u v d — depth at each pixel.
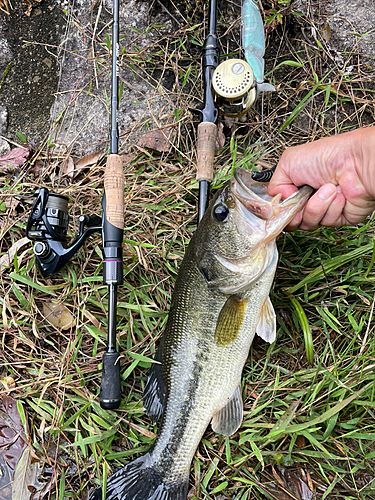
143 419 0.54
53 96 0.66
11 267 0.58
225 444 0.52
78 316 0.55
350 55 0.65
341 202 0.46
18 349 0.55
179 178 0.61
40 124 0.65
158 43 0.65
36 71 0.66
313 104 0.64
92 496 0.48
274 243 0.48
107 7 0.65
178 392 0.48
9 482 0.51
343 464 0.51
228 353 0.48
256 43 0.55
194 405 0.48
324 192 0.45
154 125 0.64
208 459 0.52
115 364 0.47
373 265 0.56
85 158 0.63
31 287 0.57
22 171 0.62
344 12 0.65
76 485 0.51
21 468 0.51
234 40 0.65
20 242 0.58
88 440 0.50
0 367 0.55
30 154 0.63
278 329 0.56
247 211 0.46
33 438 0.52
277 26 0.64
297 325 0.56
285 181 0.49
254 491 0.51
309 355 0.52
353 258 0.54
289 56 0.65
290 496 0.50
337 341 0.56
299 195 0.47
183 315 0.49
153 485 0.48
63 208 0.53
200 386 0.48
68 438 0.53
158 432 0.49
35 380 0.54
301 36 0.65
